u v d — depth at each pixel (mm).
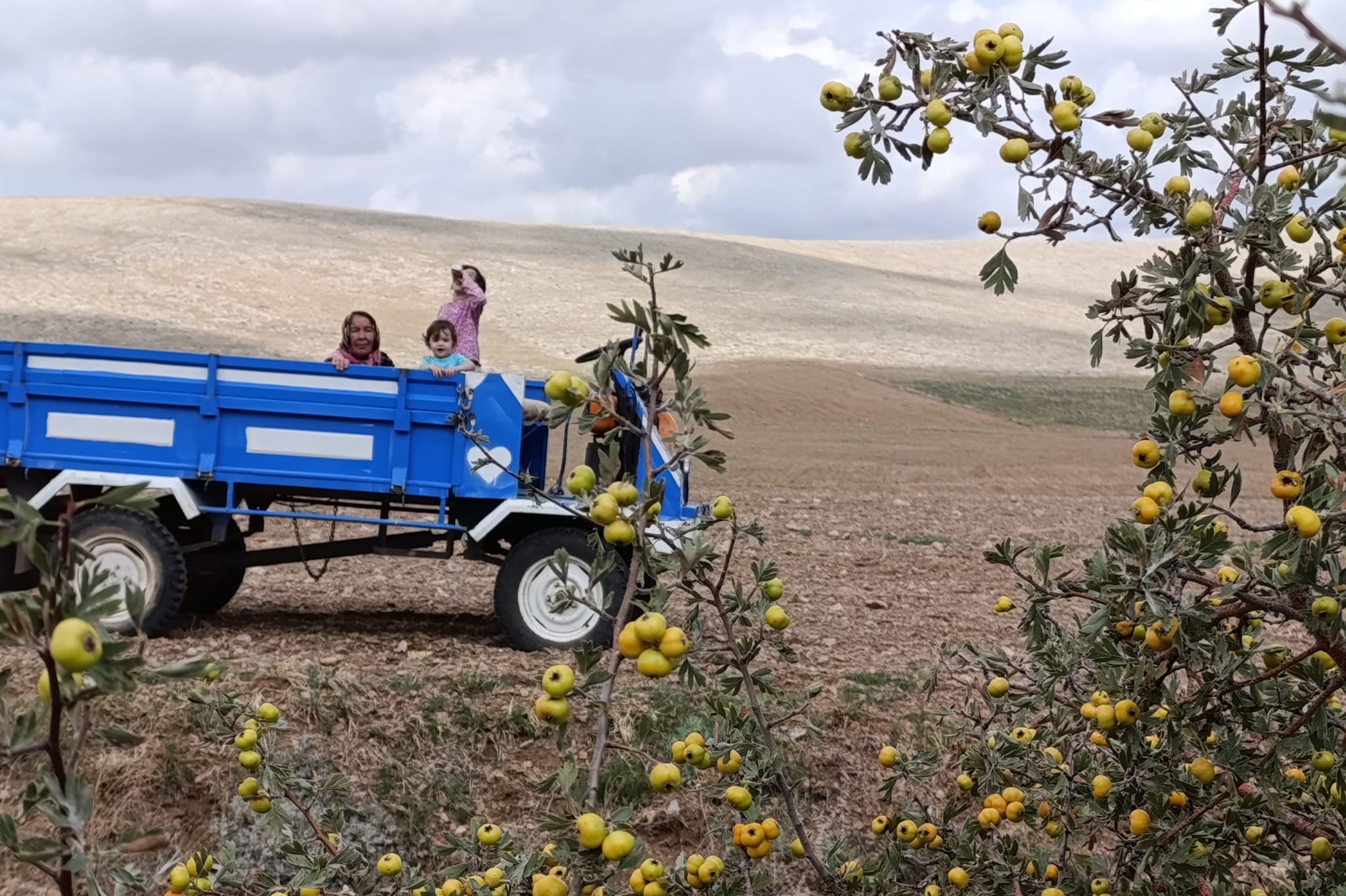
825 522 14719
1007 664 4199
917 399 34844
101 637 1479
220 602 8117
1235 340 2621
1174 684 3123
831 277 64812
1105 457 26203
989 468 23438
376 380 7172
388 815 5430
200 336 34125
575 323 43500
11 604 1499
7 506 1462
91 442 7109
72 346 7055
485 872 3156
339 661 6773
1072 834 3662
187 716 5535
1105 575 2750
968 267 76875
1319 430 2514
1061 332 54312
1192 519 2650
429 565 10461
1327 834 3492
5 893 4832
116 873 2369
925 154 2283
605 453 2490
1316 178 2549
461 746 5797
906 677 6984
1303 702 3176
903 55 2312
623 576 7156
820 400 32812
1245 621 3262
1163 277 2564
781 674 6926
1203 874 3215
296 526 7547
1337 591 2549
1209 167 2635
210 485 7359
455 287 7953
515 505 7113
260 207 63281
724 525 13609
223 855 3506
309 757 5523
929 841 3844
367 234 58781
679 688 6422
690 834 5438
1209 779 3023
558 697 2330
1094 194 2441
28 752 1593
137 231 52375
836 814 5660
